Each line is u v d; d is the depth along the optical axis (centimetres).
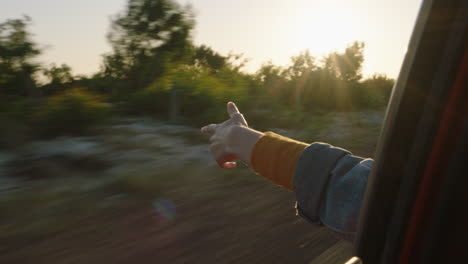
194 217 346
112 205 363
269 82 1522
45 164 473
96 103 719
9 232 297
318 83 1780
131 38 1119
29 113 632
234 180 458
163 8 1113
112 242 293
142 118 904
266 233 318
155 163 523
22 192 384
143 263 266
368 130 1070
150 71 1084
